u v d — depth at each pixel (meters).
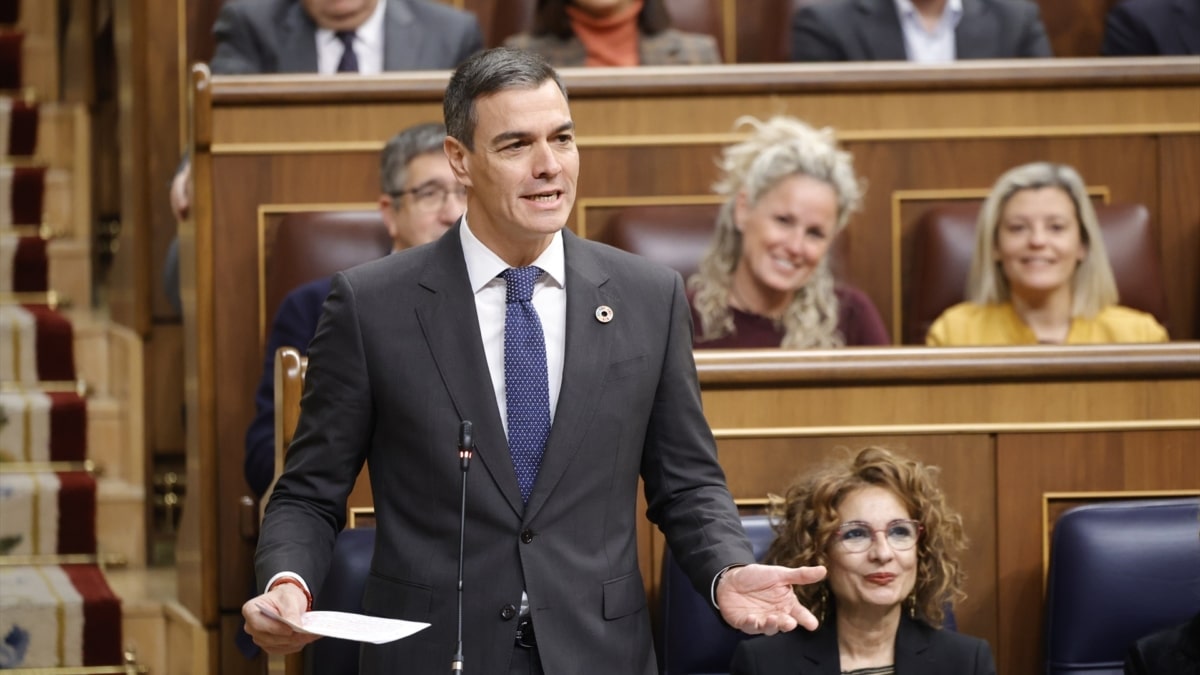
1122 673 5.82
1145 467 6.11
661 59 9.02
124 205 10.11
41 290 10.70
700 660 5.70
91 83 11.16
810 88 8.16
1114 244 8.05
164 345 9.62
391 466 4.39
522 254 4.43
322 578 4.31
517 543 4.29
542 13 9.06
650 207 8.04
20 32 11.84
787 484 5.96
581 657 4.26
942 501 5.54
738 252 7.49
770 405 5.96
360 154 7.70
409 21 8.86
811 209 7.25
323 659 5.54
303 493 4.40
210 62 9.62
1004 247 7.59
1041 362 6.03
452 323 4.39
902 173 8.27
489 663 4.25
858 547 5.38
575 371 4.36
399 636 3.86
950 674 5.47
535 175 4.22
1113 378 6.08
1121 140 8.39
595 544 4.36
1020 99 8.31
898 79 8.21
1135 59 8.37
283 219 7.61
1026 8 9.53
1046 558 6.07
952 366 5.98
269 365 7.09
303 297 7.12
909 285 8.27
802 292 7.44
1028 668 6.07
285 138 7.62
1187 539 5.83
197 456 7.56
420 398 4.34
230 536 7.45
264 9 8.76
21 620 8.08
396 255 4.54
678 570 5.74
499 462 4.31
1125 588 5.78
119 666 8.19
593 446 4.34
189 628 7.68
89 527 9.10
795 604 4.04
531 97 4.22
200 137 7.50
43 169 11.04
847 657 5.50
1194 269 8.47
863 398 6.00
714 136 8.10
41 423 9.48
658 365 4.48
